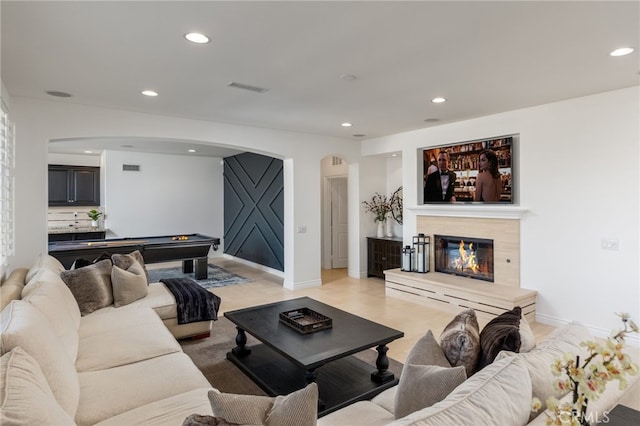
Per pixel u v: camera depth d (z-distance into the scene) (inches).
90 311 133.8
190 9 87.7
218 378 122.5
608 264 156.0
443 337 75.6
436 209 221.3
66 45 107.5
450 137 214.1
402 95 157.6
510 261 188.5
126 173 339.0
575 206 165.2
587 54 114.3
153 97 160.9
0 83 129.7
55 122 167.9
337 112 187.2
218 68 126.6
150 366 90.9
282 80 138.4
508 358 56.0
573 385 41.4
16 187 160.4
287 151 239.9
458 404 45.8
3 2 83.7
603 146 156.3
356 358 133.5
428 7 86.6
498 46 108.7
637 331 45.0
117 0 83.4
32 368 58.2
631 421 50.4
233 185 368.8
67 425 53.1
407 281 217.5
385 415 71.1
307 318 133.4
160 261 258.4
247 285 259.8
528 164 180.4
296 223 246.5
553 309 173.5
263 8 87.3
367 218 282.7
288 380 117.3
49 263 139.9
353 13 89.7
